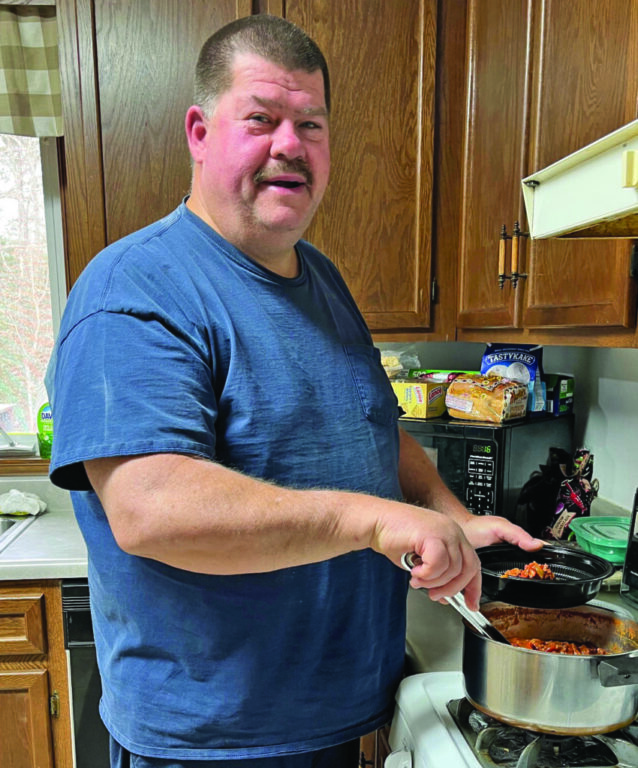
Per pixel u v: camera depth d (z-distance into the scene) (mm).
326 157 877
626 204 553
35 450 1941
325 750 906
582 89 969
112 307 709
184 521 625
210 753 807
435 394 1475
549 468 1438
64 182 1891
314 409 839
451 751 712
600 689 682
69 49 1384
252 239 847
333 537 661
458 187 1519
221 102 810
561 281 1073
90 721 1423
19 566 1372
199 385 714
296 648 812
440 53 1472
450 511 1050
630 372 1427
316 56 848
